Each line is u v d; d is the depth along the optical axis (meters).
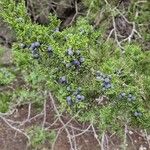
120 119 0.39
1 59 0.69
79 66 0.32
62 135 0.60
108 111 0.34
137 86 0.37
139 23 0.65
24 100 0.63
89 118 0.35
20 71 0.68
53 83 0.32
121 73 0.35
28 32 0.32
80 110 0.33
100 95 0.34
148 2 0.64
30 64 0.37
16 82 0.67
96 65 0.34
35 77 0.52
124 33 0.67
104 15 0.64
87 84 0.32
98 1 0.63
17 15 0.33
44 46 0.31
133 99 0.34
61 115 0.58
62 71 0.32
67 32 0.34
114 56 0.41
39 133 0.58
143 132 0.58
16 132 0.60
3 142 0.60
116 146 0.57
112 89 0.32
